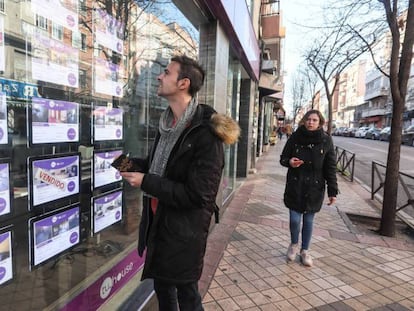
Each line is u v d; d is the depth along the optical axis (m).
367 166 12.34
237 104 6.34
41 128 1.44
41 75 1.42
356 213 5.29
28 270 1.45
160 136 1.67
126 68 2.26
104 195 2.02
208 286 2.77
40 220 1.48
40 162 1.45
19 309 1.42
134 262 2.43
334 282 2.94
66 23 1.56
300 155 3.15
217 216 1.73
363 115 58.94
